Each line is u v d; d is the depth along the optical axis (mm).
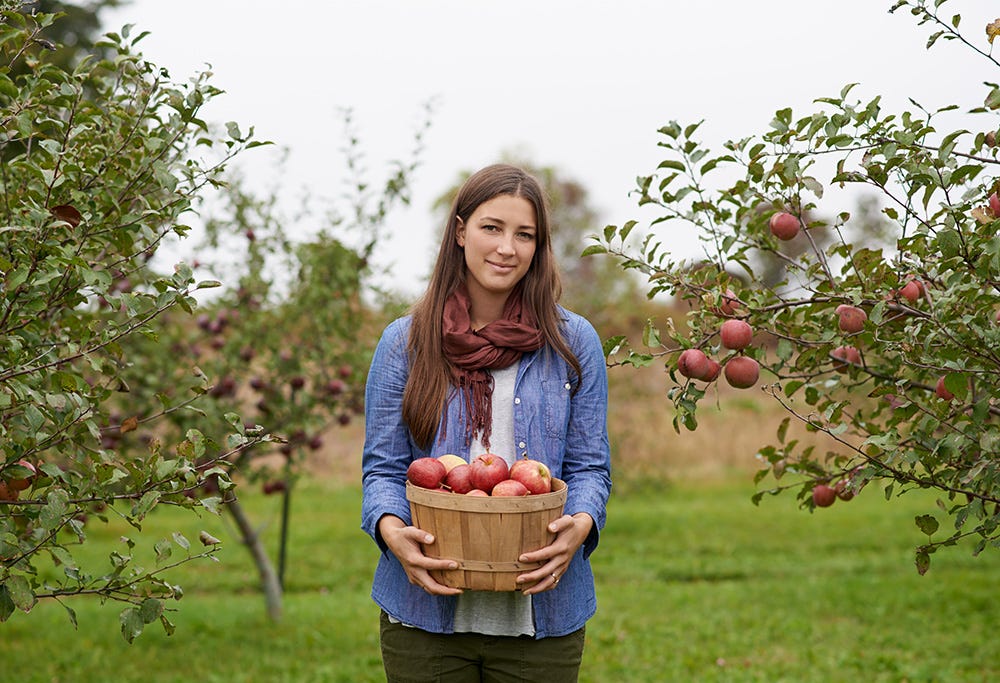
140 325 2555
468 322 2506
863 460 3021
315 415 5945
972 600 7102
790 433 14047
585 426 2533
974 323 2512
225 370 5824
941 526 10125
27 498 2689
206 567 8844
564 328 2574
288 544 9891
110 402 5801
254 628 6590
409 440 2539
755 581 8172
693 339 2740
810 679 5383
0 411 2578
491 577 2254
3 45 2725
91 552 9195
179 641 6281
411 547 2299
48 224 2418
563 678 2428
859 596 7344
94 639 6301
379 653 6012
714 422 14336
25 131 2455
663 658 5828
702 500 12383
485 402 2455
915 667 5520
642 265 2945
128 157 2816
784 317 2852
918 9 2543
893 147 2568
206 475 2457
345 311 6113
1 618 2309
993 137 2648
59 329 2932
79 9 17797
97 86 3098
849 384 3123
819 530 10234
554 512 2271
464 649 2402
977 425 2482
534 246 2490
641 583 8180
